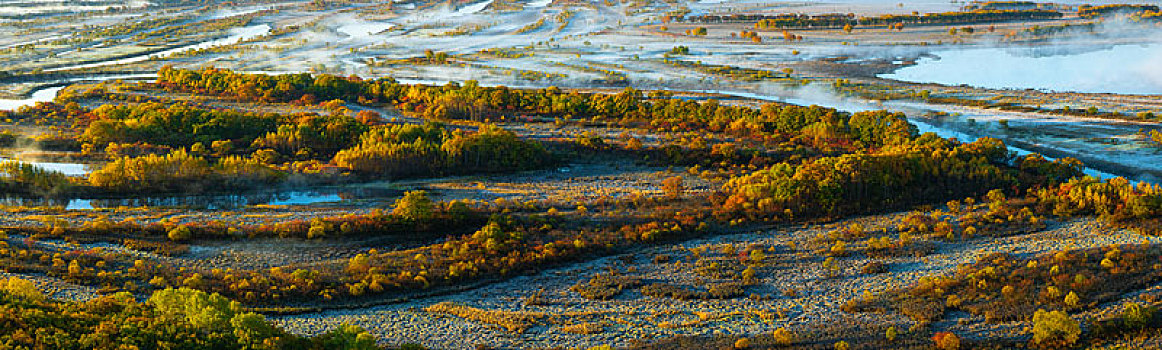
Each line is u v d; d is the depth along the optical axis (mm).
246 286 179125
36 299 152125
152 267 189375
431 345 159000
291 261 198000
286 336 145875
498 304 179125
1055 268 184875
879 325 165875
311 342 146625
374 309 174875
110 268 188500
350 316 171125
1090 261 192125
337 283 182875
